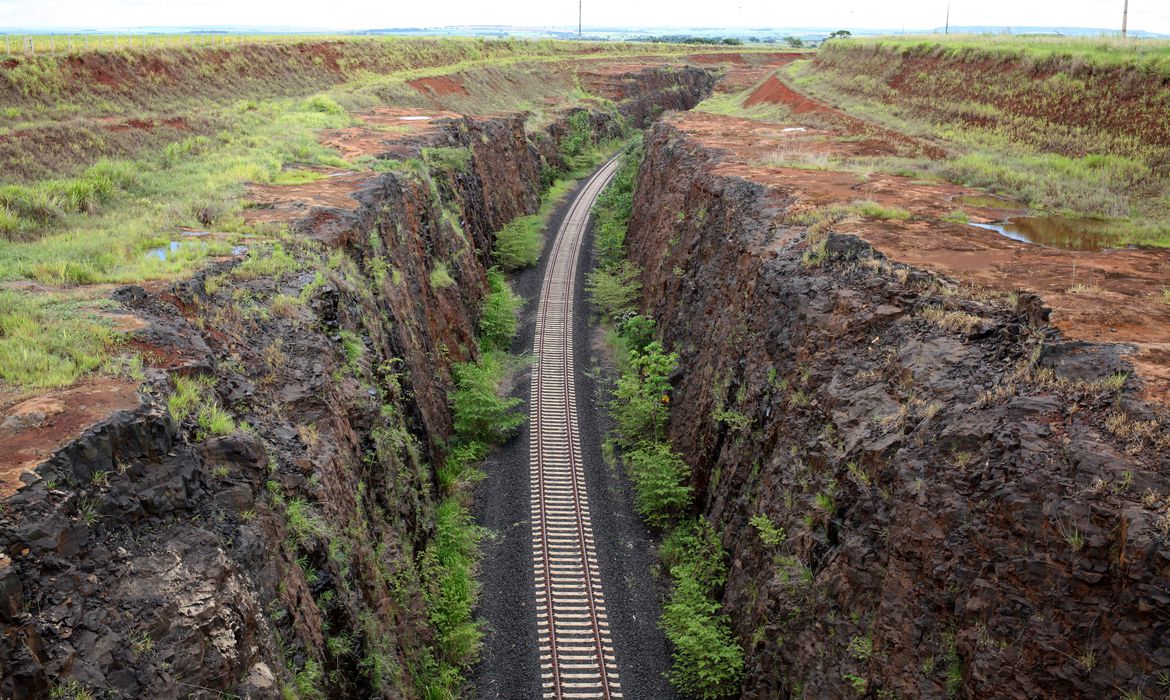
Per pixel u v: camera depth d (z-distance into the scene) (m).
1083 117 35.44
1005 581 11.38
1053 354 13.44
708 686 18.33
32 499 9.52
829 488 15.95
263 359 17.23
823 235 22.80
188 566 10.74
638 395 30.84
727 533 21.19
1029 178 30.20
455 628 19.83
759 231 26.16
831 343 18.44
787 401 19.05
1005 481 11.88
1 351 13.07
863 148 40.34
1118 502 10.47
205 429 13.10
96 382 12.48
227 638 10.52
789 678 15.72
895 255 20.16
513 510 25.72
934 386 14.73
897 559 13.37
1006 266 19.23
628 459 29.19
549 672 19.05
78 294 16.25
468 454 28.33
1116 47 39.12
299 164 35.56
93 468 10.49
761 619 17.42
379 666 15.21
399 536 19.38
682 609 19.92
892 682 12.87
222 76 54.88
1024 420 12.39
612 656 19.62
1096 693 9.95
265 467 13.70
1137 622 9.76
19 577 8.88
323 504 15.16
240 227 23.95
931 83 48.94
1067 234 23.38
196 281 18.17
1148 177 29.14
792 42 192.62
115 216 25.25
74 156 31.03
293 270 21.06
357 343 20.98
